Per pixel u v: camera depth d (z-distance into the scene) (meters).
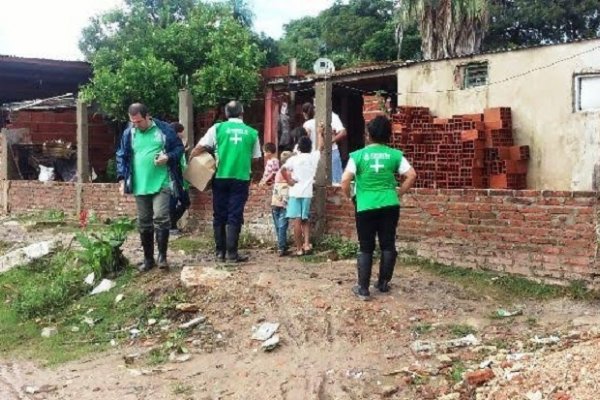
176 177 6.37
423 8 14.77
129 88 11.54
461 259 6.18
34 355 5.14
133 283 6.16
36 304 6.08
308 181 6.87
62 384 4.45
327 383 4.14
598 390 3.42
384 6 22.30
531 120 9.34
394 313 5.08
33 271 7.12
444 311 5.20
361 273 5.31
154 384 4.32
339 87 12.19
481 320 5.01
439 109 10.24
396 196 5.35
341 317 5.02
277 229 7.02
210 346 4.91
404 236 6.57
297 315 5.08
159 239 6.27
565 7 19.52
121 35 13.20
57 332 5.59
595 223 5.43
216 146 6.63
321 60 13.01
